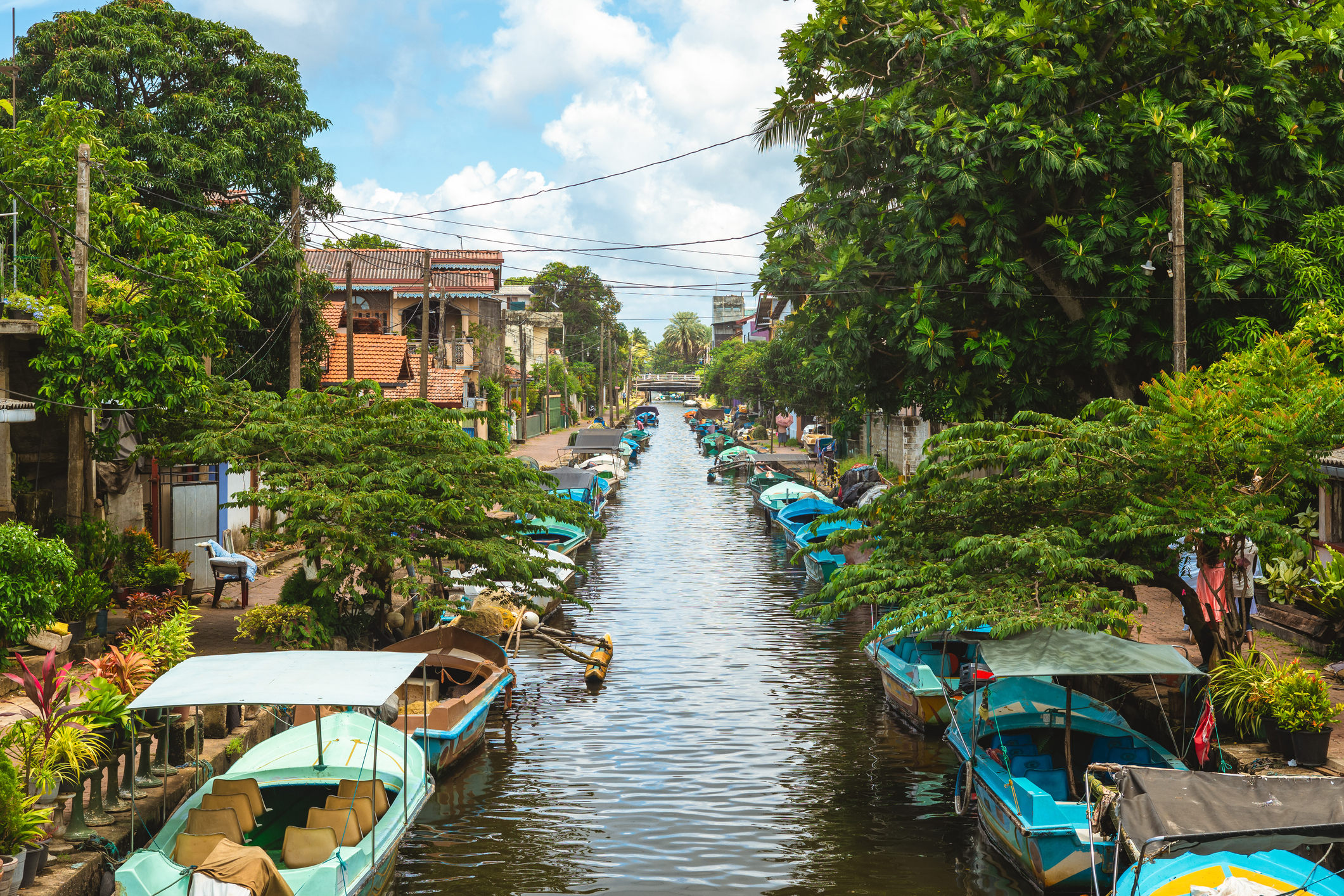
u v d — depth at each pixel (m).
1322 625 17.66
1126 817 9.09
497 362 70.94
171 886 9.66
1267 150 20.23
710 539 44.19
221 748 14.07
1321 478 13.59
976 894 12.14
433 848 13.55
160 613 18.17
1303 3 22.80
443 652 18.91
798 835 13.95
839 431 58.06
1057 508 14.45
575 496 46.97
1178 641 19.30
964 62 21.06
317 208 31.97
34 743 10.54
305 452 19.27
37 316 18.39
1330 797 9.01
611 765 16.86
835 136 23.00
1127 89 20.50
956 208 20.95
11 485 19.61
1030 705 15.34
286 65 30.89
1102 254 20.41
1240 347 19.55
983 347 21.44
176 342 19.06
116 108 28.95
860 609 29.89
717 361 129.50
